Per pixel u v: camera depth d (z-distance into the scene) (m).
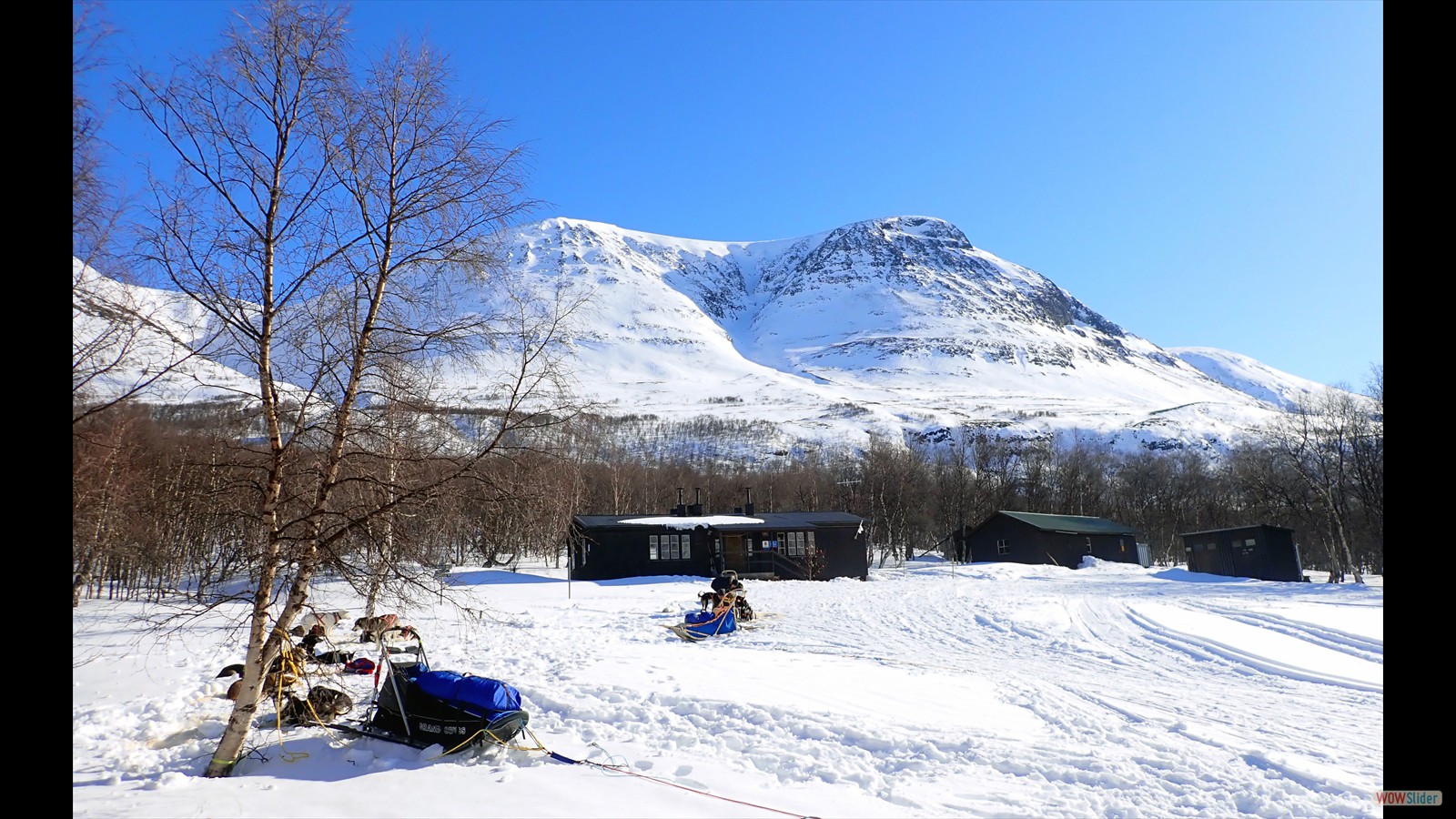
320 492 7.52
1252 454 59.34
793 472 79.25
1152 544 79.06
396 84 8.39
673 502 68.50
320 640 12.59
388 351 8.00
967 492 80.00
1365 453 37.41
